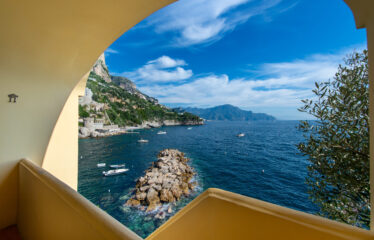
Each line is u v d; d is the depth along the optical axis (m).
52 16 1.41
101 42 1.72
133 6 1.33
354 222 1.43
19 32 1.53
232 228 0.50
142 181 13.48
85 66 2.06
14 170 1.98
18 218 1.96
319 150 1.56
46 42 1.67
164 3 1.30
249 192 11.27
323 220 0.37
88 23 1.49
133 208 10.29
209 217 0.55
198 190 12.38
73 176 3.00
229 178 14.02
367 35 0.65
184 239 0.64
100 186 13.50
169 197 11.20
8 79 1.85
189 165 17.44
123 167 17.69
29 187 1.57
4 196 1.92
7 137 1.93
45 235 1.19
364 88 1.38
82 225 0.72
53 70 1.98
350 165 1.38
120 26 1.53
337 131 1.45
